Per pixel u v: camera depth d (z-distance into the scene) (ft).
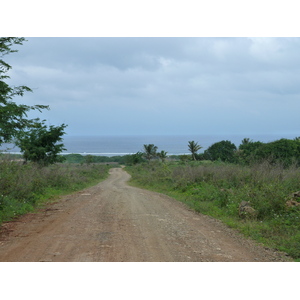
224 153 240.32
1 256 21.94
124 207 49.16
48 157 99.04
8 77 36.27
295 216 35.35
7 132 38.19
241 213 39.99
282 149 112.98
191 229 33.58
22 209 43.27
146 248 24.63
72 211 44.60
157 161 231.30
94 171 177.78
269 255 24.38
